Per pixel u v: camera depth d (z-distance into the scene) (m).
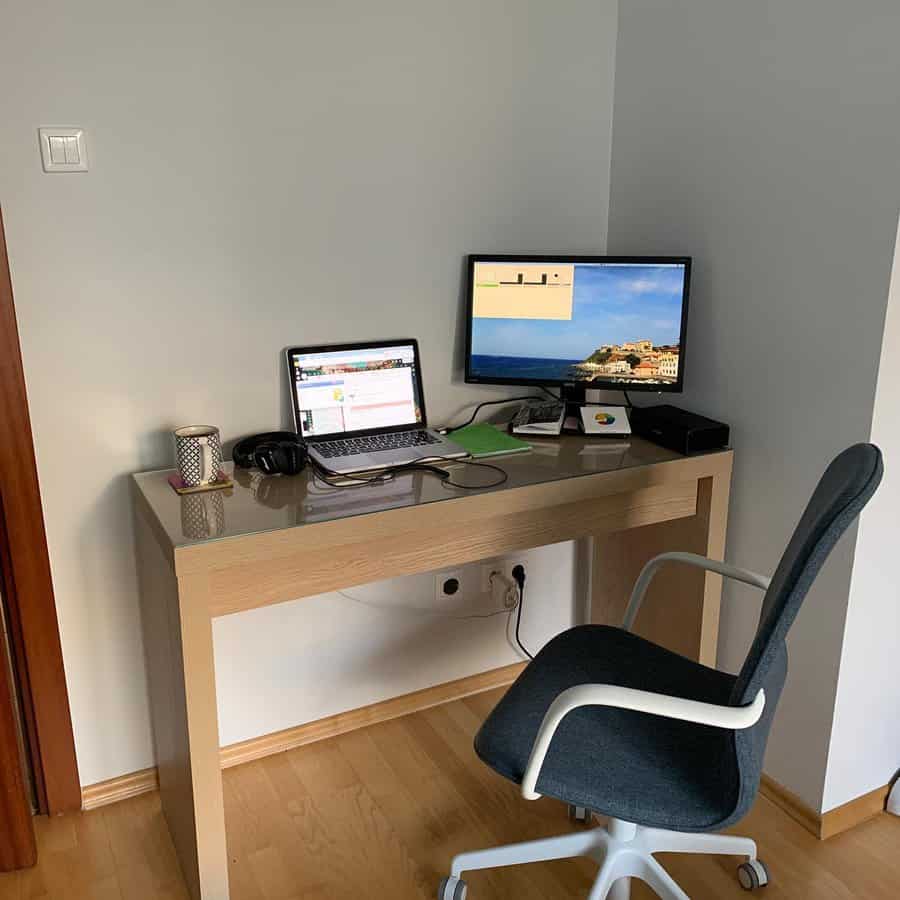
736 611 2.27
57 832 2.13
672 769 1.57
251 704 2.34
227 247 2.04
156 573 1.89
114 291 1.95
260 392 2.16
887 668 2.09
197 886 1.83
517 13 2.24
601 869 1.78
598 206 2.48
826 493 1.45
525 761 1.55
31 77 1.79
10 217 1.83
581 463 2.07
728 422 2.22
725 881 1.98
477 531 1.98
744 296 2.13
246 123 1.99
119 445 2.04
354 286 2.20
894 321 1.82
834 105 1.85
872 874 2.00
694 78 2.17
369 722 2.50
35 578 2.01
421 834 2.11
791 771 2.17
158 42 1.88
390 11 2.08
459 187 2.27
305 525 1.72
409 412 2.27
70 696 2.14
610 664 1.84
